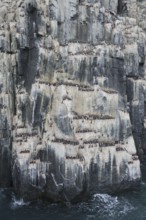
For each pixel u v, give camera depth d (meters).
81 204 102.50
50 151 103.25
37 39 108.00
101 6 115.56
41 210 99.56
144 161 137.50
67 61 108.38
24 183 103.81
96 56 110.56
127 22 131.25
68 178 100.75
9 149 112.75
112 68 114.06
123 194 109.12
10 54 114.19
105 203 102.94
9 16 114.94
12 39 113.62
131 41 128.88
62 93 104.81
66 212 98.31
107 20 116.56
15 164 105.50
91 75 110.38
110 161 106.56
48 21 109.06
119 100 114.88
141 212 98.44
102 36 114.81
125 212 98.38
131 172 110.12
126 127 113.12
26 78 111.25
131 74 128.62
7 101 112.50
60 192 102.06
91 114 108.38
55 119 104.81
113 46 114.25
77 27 111.81
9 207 101.25
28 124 107.44
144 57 140.50
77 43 110.50
